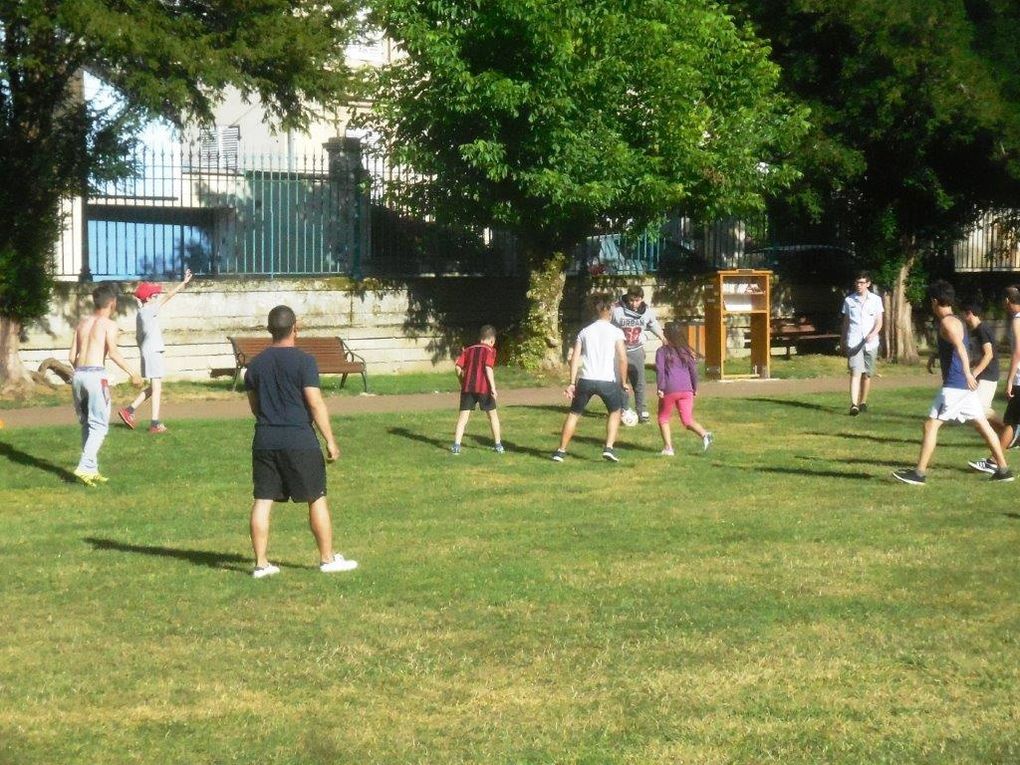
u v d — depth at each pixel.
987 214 30.94
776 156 25.09
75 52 19.41
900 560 9.44
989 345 13.55
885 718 6.10
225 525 11.25
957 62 24.22
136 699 6.43
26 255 19.64
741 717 6.12
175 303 22.11
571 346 26.38
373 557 9.73
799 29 25.45
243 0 19.52
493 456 15.02
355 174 24.14
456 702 6.37
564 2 21.06
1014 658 7.02
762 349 24.22
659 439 16.44
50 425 16.66
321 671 6.86
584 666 6.92
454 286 24.97
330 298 23.58
